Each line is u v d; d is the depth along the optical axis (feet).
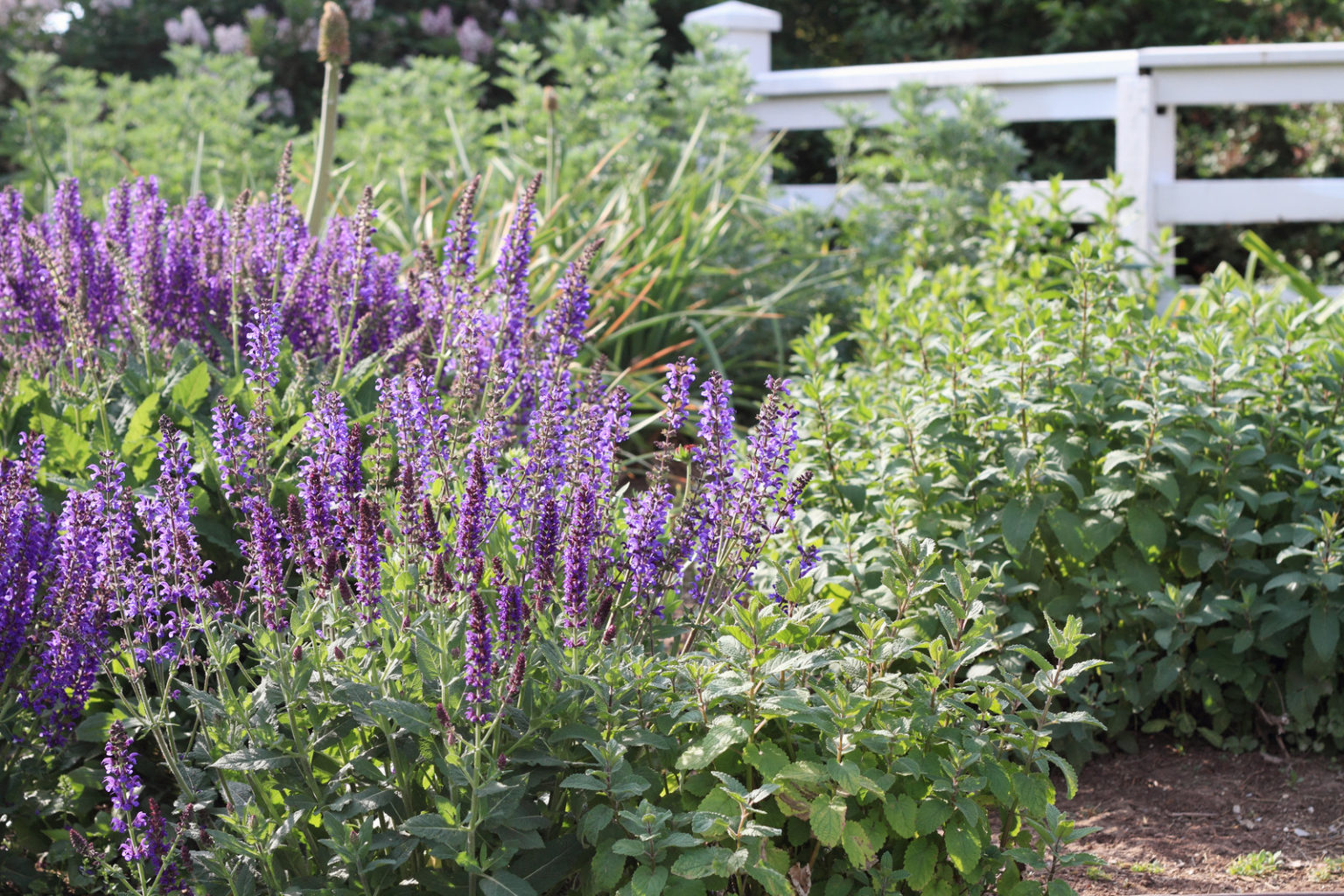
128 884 8.10
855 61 51.11
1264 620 12.01
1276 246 40.40
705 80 28.07
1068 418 12.83
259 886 8.34
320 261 13.93
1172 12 45.03
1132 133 24.52
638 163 24.71
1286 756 12.39
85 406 12.04
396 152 25.34
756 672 8.11
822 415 13.28
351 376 12.63
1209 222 24.48
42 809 9.63
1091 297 13.93
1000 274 17.69
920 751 8.41
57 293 12.91
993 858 8.40
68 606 8.95
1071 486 12.17
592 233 20.99
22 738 9.46
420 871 7.93
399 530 8.87
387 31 44.91
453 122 26.02
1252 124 42.50
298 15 43.96
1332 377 13.20
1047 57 25.94
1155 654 12.32
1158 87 24.81
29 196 27.99
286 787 8.27
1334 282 38.40
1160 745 12.82
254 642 9.27
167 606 9.99
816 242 25.68
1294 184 24.00
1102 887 10.12
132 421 11.22
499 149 28.35
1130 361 14.01
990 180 25.21
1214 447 12.62
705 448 9.54
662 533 9.66
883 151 29.96
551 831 8.45
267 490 9.61
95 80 44.80
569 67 27.84
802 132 42.65
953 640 8.66
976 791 8.07
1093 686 12.16
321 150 17.35
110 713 9.50
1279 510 13.00
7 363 13.84
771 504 9.84
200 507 11.02
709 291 23.32
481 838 7.72
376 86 29.27
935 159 25.50
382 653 8.42
